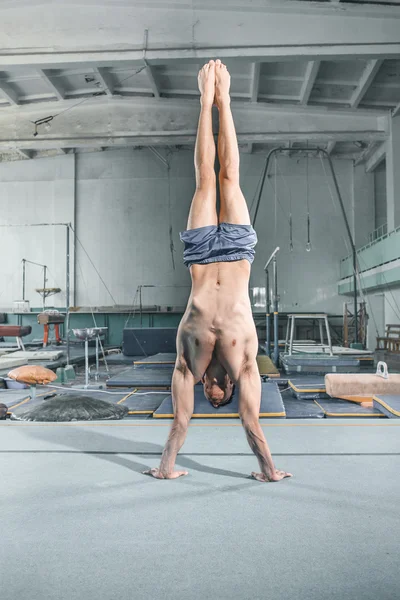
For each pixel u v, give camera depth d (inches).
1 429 134.3
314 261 854.5
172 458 89.4
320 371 344.5
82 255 858.1
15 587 52.6
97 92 697.0
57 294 850.1
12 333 502.9
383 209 855.7
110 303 849.5
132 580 53.9
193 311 85.6
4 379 316.2
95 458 103.6
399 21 506.6
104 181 869.8
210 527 67.6
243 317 85.0
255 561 58.0
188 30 520.7
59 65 536.4
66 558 59.1
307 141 736.3
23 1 520.1
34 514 72.4
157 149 866.8
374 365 411.8
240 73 628.1
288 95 683.4
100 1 517.0
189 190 860.6
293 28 514.3
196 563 57.6
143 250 856.3
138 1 515.5
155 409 211.3
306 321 838.5
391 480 87.1
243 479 88.5
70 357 484.7
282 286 850.1
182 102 697.6
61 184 868.6
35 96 698.2
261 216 860.6
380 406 204.5
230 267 88.4
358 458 101.8
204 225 90.2
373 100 685.3
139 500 77.9
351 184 862.5
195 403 202.4
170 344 559.2
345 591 51.6
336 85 647.1
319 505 75.3
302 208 860.6
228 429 132.9
